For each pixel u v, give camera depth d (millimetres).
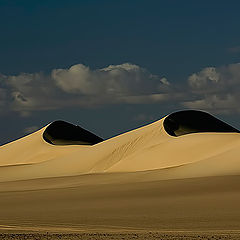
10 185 189875
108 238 66500
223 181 138125
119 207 108375
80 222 89750
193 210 100188
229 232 73000
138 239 65438
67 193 138750
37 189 165000
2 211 109250
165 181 149375
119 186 147375
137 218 92750
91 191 140000
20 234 71312
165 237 66812
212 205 105375
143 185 144375
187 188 131250
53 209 109562
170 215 95000
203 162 175625
